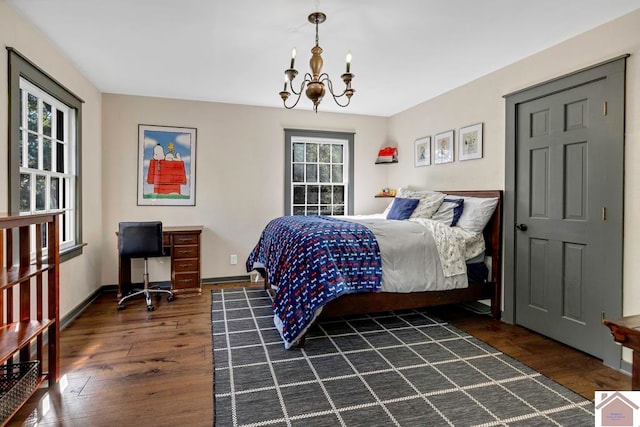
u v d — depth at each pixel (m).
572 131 2.67
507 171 3.23
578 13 2.32
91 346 2.63
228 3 2.22
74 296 3.29
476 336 2.91
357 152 5.22
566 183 2.72
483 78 3.53
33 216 1.89
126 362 2.37
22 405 1.74
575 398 1.97
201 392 2.01
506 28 2.54
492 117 3.42
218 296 4.02
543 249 2.92
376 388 2.07
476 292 3.26
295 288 2.59
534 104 2.98
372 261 2.81
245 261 4.74
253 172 4.74
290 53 3.00
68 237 3.33
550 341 2.81
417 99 4.39
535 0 2.17
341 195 5.25
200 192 4.54
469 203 3.45
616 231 2.38
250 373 2.24
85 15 2.39
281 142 4.86
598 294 2.50
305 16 2.39
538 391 2.05
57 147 3.14
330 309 2.74
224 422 1.74
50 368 2.06
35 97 2.73
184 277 4.10
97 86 3.93
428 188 4.42
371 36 2.67
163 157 4.39
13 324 1.98
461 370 2.30
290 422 1.74
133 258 4.00
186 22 2.48
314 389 2.05
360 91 4.06
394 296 2.92
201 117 4.52
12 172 2.28
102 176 4.18
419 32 2.61
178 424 1.72
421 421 1.76
